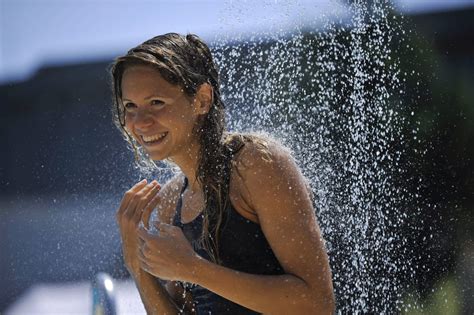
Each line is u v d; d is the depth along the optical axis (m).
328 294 7.76
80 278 16.45
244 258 7.92
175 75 7.81
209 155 7.95
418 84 13.56
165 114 7.82
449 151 13.58
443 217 12.66
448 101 14.27
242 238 7.88
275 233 7.73
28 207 18.09
